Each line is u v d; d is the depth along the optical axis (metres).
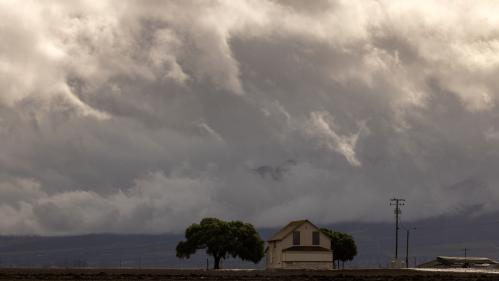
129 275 167.12
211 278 164.38
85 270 169.75
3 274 163.00
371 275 170.62
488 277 168.62
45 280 154.25
